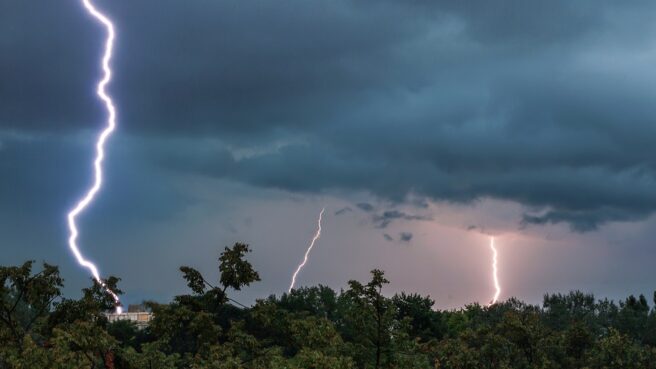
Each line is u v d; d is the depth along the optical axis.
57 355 18.56
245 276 21.22
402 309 61.84
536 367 36.16
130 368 19.97
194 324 20.41
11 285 20.91
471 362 35.66
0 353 19.55
